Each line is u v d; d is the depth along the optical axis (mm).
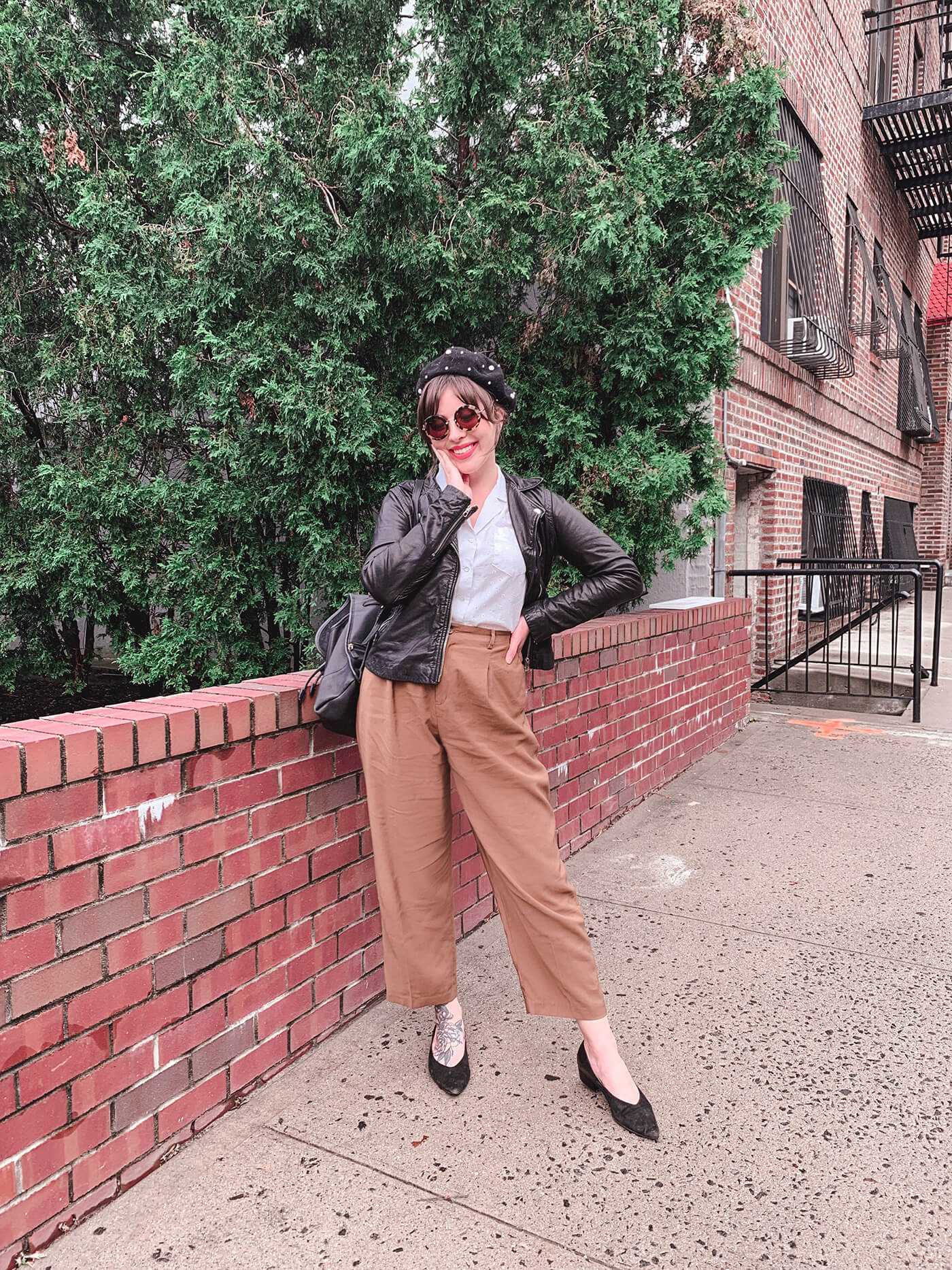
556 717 3635
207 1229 1815
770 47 7543
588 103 3840
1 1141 1654
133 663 4711
